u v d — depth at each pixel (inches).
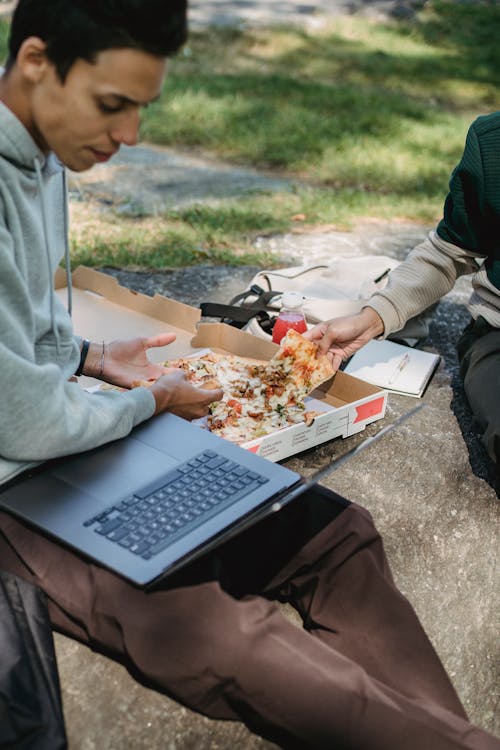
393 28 402.3
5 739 49.1
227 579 59.1
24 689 50.8
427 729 50.2
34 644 54.2
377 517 79.3
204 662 51.8
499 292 87.8
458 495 84.7
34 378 56.8
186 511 57.3
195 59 300.7
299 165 198.5
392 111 259.0
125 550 53.7
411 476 85.6
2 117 55.2
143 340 82.5
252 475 61.7
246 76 282.4
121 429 63.9
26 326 59.2
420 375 100.7
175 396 70.7
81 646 60.9
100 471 60.6
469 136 85.2
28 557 57.1
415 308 91.4
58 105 53.6
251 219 157.8
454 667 67.6
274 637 52.3
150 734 55.9
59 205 66.4
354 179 193.8
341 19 406.3
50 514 56.2
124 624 53.1
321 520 61.7
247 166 197.5
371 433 90.6
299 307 94.3
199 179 183.6
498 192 84.1
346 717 50.4
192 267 134.0
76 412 60.4
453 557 77.7
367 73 316.5
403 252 150.7
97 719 56.2
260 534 61.9
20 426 56.9
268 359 92.5
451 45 387.9
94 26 50.0
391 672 57.1
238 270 134.3
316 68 314.5
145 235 145.4
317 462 84.7
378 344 106.0
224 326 97.0
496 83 327.0
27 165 57.8
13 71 54.7
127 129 54.8
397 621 58.5
